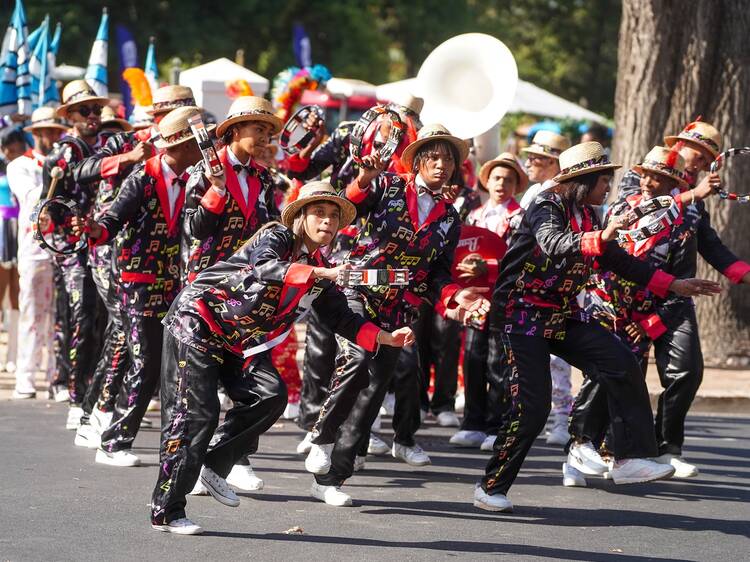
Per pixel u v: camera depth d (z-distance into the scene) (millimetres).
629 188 19469
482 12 119875
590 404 19453
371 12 104312
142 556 14031
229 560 14008
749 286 35812
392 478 19672
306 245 15211
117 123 25469
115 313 19922
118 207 18281
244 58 90438
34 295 26891
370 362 17312
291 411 25172
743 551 15594
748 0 34469
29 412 24969
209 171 17000
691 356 19516
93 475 18656
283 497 17734
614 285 19469
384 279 14070
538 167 23141
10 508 16312
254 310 14453
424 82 23375
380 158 17359
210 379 14844
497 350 22766
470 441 23141
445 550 14906
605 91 119062
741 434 25703
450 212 18016
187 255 17969
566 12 117750
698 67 34562
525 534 15977
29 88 33812
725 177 34969
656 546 15656
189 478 14891
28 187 26562
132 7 83188
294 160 21984
